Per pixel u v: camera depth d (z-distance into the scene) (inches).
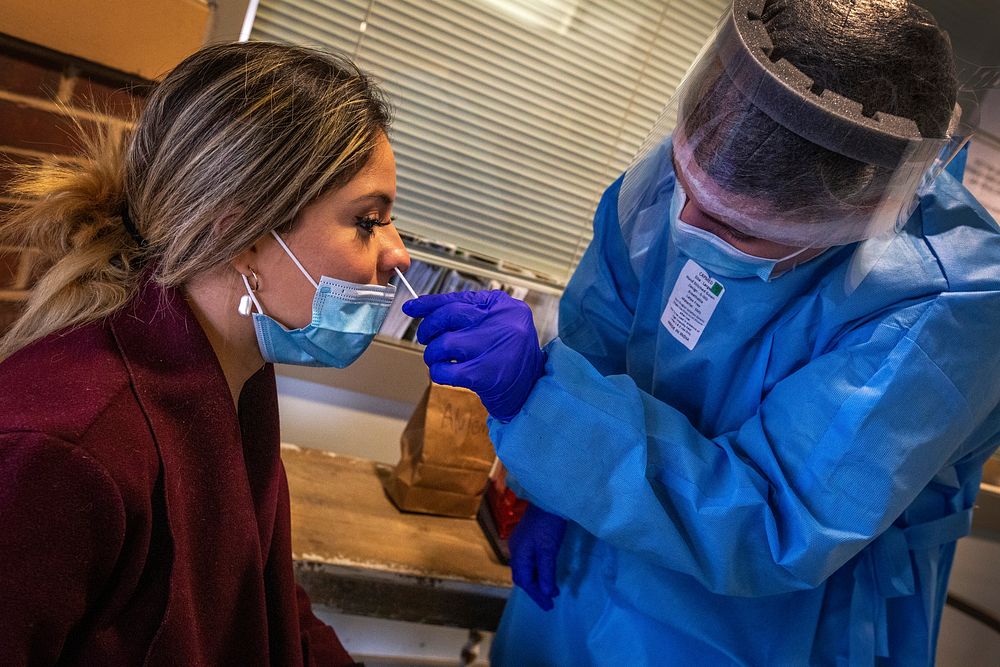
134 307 29.3
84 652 26.5
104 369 27.1
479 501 63.4
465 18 63.9
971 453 43.7
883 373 35.1
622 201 48.0
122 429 26.1
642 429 38.4
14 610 23.2
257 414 36.5
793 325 40.5
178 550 27.6
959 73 34.8
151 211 29.9
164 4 45.7
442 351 37.4
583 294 52.0
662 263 46.9
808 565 36.9
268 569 37.9
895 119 30.8
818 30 31.8
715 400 45.0
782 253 37.0
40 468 23.4
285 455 63.4
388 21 62.7
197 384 29.5
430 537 58.5
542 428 38.4
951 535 44.6
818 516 36.7
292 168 28.9
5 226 34.2
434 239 70.3
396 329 71.6
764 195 33.0
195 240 29.1
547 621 50.6
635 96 70.8
